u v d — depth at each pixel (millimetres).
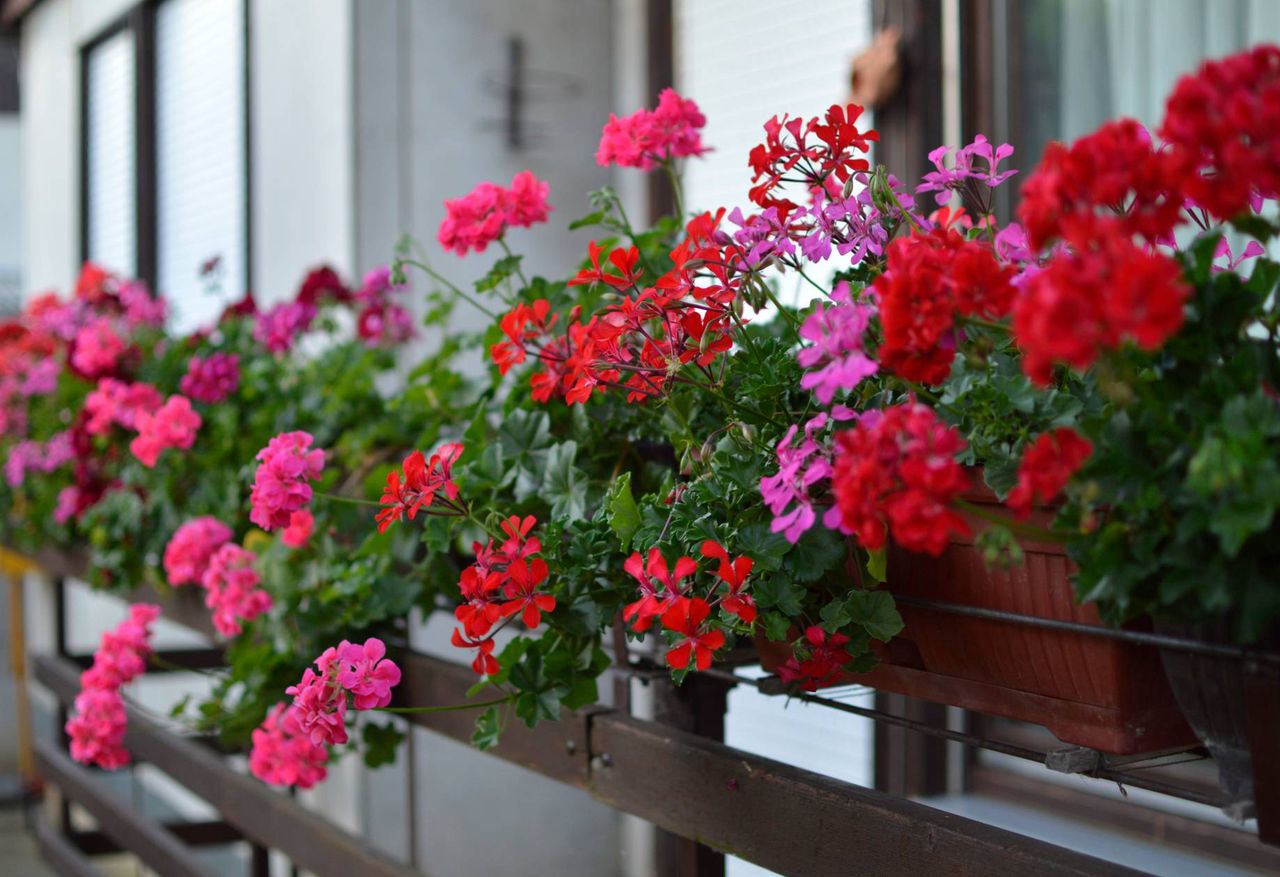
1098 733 981
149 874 4195
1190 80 748
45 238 6480
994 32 2688
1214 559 798
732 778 1207
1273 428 738
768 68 3260
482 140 3596
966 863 980
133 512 2666
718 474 1092
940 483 791
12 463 3500
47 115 6371
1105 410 884
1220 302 803
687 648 1032
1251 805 888
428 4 3521
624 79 3775
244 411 2410
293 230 3789
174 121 5047
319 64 3590
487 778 2998
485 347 1577
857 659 1098
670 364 1143
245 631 1973
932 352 873
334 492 1970
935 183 1134
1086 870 900
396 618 1828
